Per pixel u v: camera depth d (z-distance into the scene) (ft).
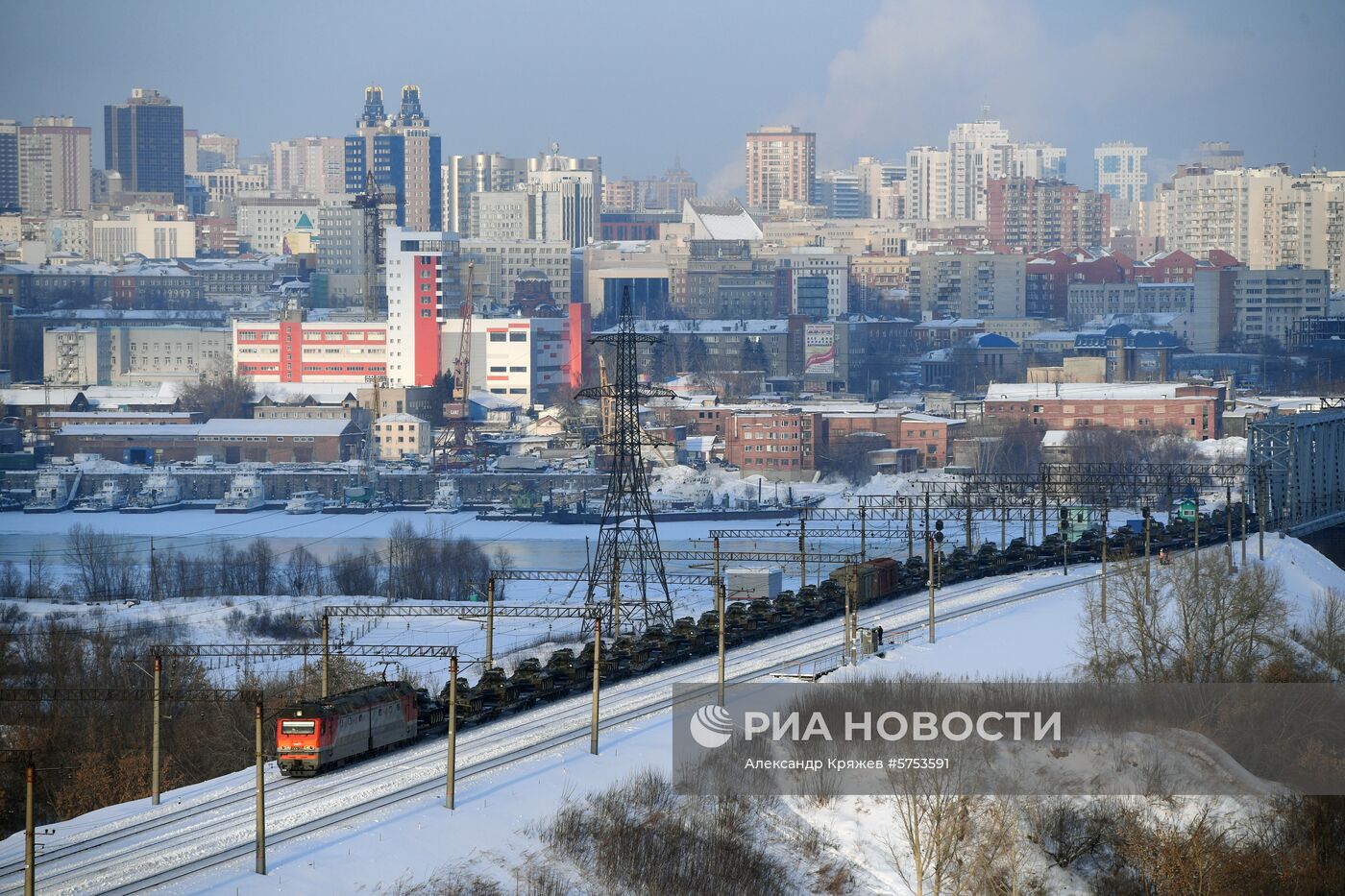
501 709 622.54
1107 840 541.34
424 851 472.85
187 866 446.19
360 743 548.72
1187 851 523.70
